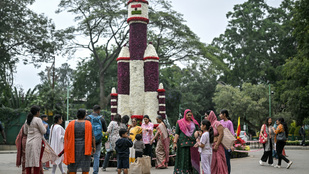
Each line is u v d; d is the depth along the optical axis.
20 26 36.62
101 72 39.97
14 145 27.80
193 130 8.88
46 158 8.58
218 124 8.59
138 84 20.95
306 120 36.56
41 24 37.31
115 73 49.88
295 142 32.25
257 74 49.97
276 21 54.41
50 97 27.67
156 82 20.95
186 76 60.59
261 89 42.47
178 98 42.72
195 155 8.74
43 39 37.28
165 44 39.97
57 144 10.26
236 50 53.97
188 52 39.03
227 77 53.94
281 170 11.72
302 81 30.64
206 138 8.21
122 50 21.70
